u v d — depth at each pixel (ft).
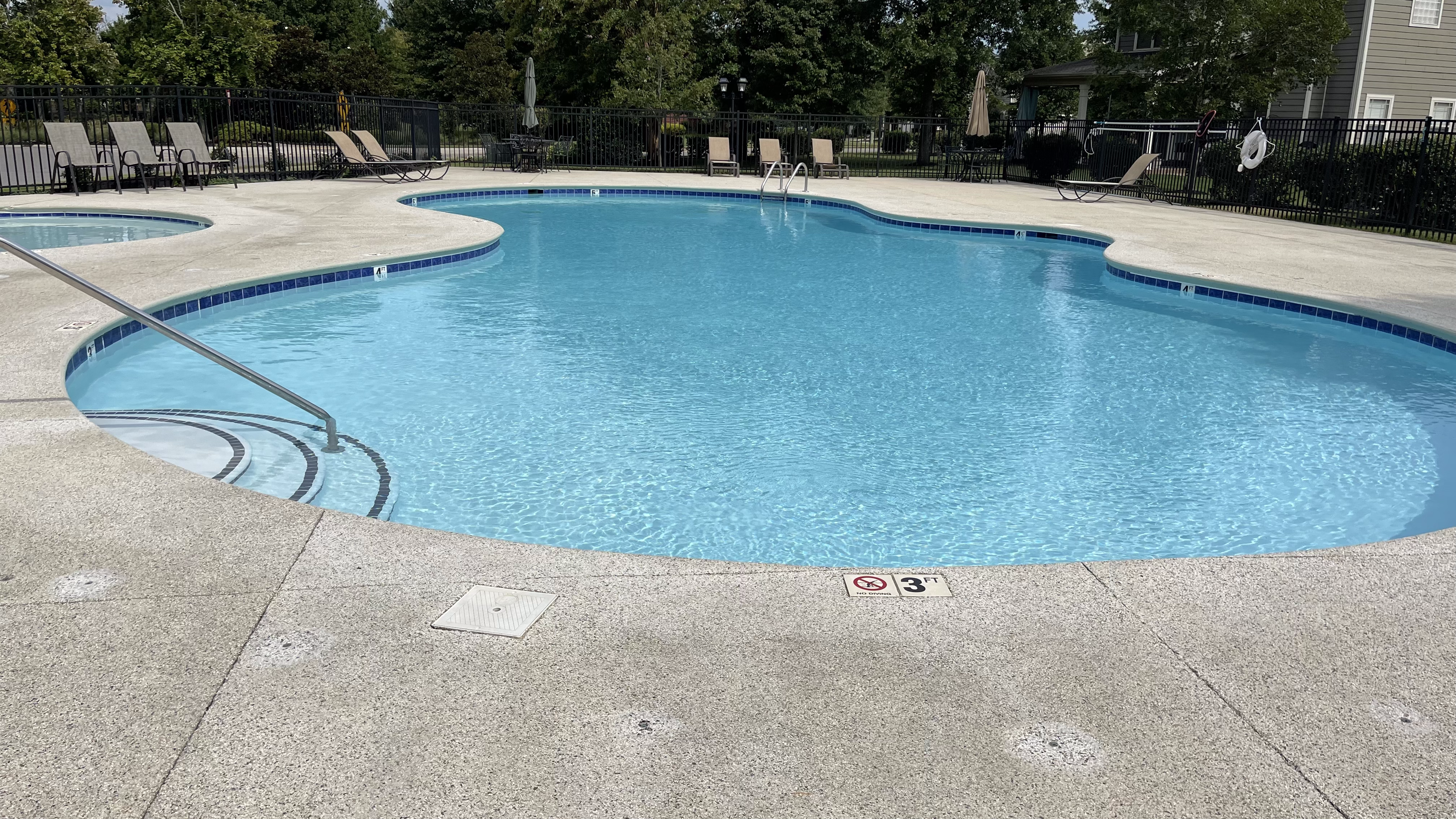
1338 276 29.45
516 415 17.31
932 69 92.84
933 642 7.56
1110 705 6.72
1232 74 67.10
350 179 59.26
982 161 73.36
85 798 5.48
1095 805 5.64
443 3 140.36
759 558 12.18
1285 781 5.90
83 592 8.03
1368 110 69.51
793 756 6.05
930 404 18.57
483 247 32.89
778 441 16.38
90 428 12.31
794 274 32.68
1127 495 14.35
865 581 8.68
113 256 27.66
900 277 32.37
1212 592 8.58
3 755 5.85
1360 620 8.07
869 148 92.68
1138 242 36.86
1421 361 22.39
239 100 56.80
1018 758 6.09
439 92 138.72
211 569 8.53
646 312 26.12
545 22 80.53
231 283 23.99
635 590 8.38
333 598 8.04
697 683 6.86
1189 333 24.76
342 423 16.51
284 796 5.55
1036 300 28.89
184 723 6.23
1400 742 6.33
